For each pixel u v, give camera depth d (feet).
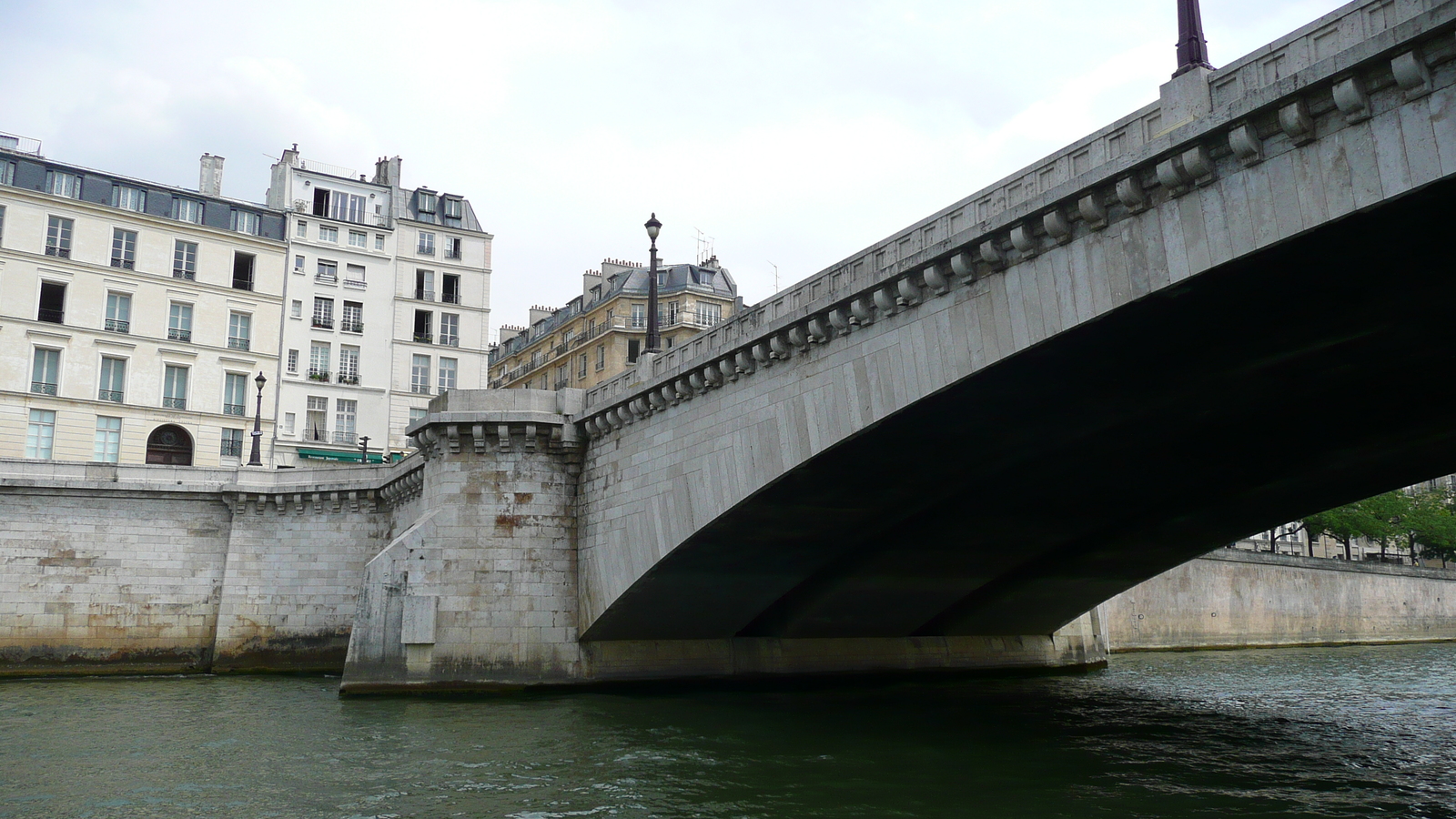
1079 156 64.03
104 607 144.15
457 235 247.70
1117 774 68.49
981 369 68.08
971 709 101.50
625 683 114.01
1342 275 57.26
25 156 201.98
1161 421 83.76
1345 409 82.48
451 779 66.39
